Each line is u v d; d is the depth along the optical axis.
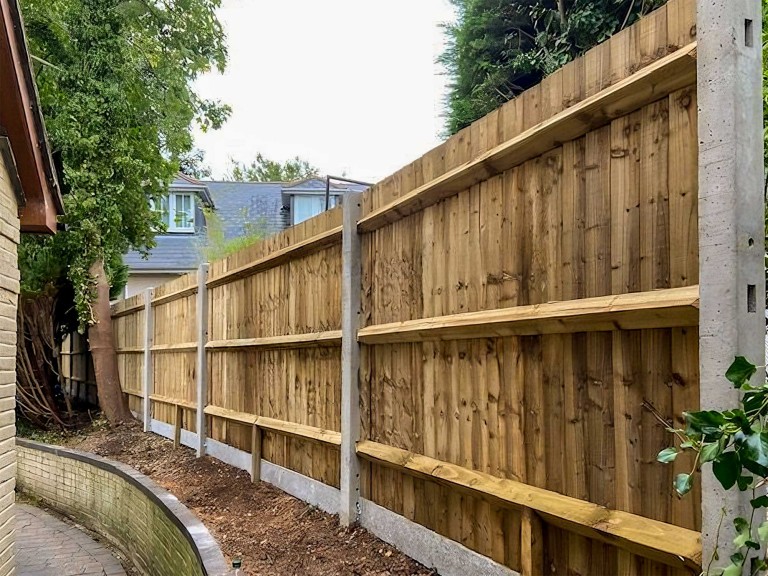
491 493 2.56
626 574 2.01
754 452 1.22
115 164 9.13
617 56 2.07
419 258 3.24
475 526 2.79
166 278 17.16
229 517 4.48
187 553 3.77
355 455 3.81
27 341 9.77
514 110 2.57
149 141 10.09
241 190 21.70
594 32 6.65
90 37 8.97
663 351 1.87
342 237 3.97
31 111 3.85
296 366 4.68
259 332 5.36
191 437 6.94
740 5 1.66
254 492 4.99
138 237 10.21
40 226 4.29
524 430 2.47
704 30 1.71
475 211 2.80
